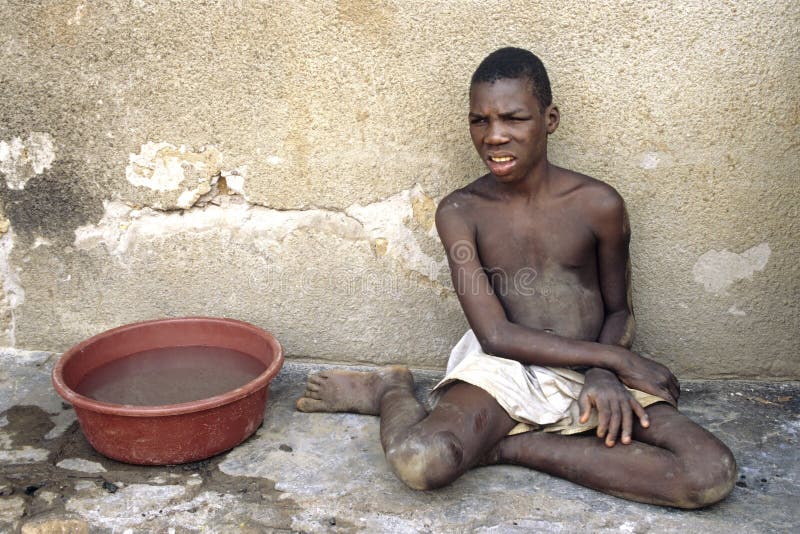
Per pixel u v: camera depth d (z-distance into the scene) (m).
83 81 2.54
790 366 2.57
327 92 2.49
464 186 2.49
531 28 2.35
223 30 2.46
